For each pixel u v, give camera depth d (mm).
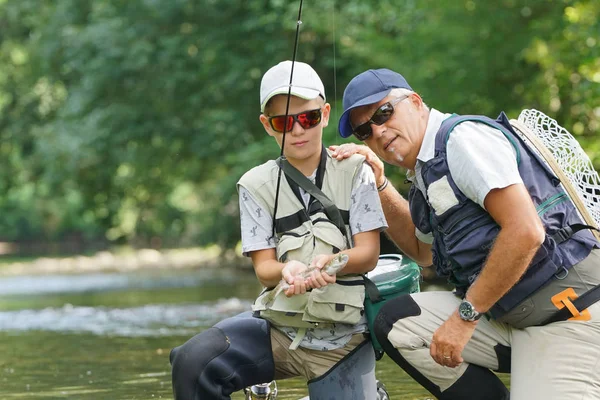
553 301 5613
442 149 5672
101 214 52875
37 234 74188
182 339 13016
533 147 5840
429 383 6004
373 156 6156
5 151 50156
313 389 6012
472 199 5586
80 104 34781
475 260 5645
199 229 53969
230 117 31281
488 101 21500
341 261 5512
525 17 20453
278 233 5930
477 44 20688
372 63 23344
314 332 5922
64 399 8258
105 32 33094
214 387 5812
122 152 35688
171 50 31891
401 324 5934
